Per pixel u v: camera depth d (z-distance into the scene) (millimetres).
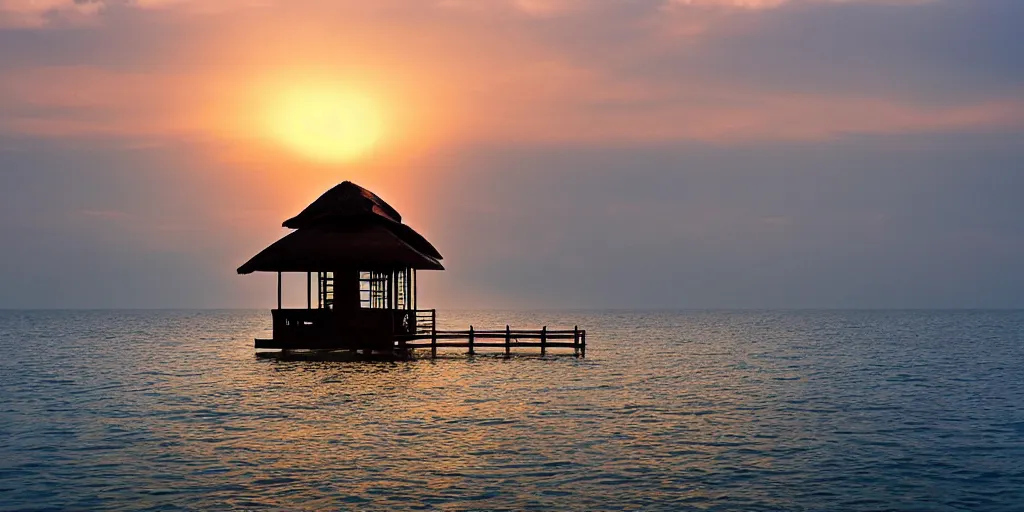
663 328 157750
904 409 40500
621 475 26297
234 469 26984
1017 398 45219
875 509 22922
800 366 66062
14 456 28875
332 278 56281
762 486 25094
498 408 39375
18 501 23391
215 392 45219
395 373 52812
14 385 51094
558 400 42188
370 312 52844
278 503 23266
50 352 81938
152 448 30203
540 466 27469
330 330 52781
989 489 24938
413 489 24656
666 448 30328
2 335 124062
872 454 29453
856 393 47219
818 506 23172
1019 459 28719
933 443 31438
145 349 85438
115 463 27797
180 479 25734
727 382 52812
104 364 66125
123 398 43656
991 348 91500
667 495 24125
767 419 36969
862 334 130125
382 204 61062
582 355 64438
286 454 29219
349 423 35312
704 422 36000
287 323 53031
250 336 117562
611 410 39188
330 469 27016
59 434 32969
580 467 27328
